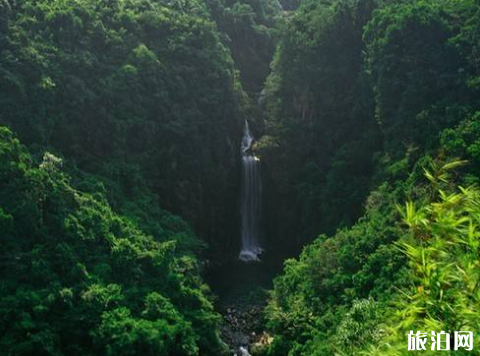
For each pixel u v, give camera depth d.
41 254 31.73
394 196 37.84
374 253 33.78
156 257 35.69
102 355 29.20
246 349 38.38
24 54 42.03
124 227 37.44
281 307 37.66
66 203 34.94
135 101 49.31
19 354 27.05
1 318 27.95
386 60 45.91
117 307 30.84
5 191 32.47
